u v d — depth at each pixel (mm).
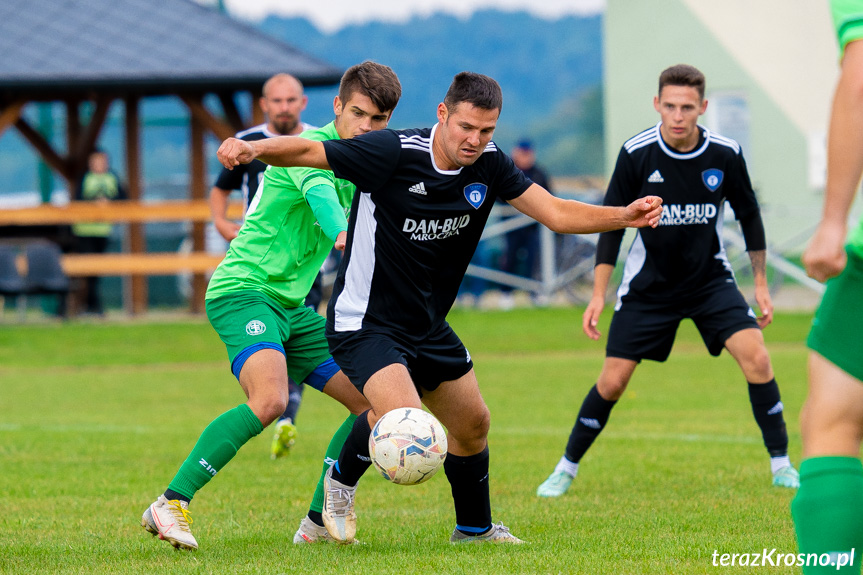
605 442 29125
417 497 22188
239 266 18422
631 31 87875
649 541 16922
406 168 15570
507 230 70375
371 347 15922
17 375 48188
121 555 16469
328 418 36031
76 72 65688
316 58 68688
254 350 17297
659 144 22391
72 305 69562
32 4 70625
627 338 22484
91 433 31547
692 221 22375
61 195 99938
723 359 50750
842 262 10680
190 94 68688
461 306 72500
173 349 56000
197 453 16609
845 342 11570
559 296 72438
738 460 25922
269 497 21984
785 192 84375
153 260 67375
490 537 17438
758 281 23531
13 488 22922
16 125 70688
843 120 10656
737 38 85312
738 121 85750
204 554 16453
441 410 16812
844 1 10898
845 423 11617
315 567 15289
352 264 16250
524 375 45438
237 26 70375
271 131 26531
